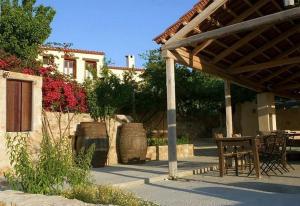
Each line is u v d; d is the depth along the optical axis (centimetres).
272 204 590
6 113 998
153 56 2050
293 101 1900
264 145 951
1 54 1249
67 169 552
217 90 2305
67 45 1822
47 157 546
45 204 405
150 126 2134
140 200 541
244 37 1005
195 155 1585
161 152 1501
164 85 1964
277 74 1291
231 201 621
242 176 916
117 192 541
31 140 1039
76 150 1216
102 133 1232
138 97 1991
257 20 747
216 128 2589
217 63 1128
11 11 1664
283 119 1962
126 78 1886
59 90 1243
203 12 871
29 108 1074
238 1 887
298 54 1209
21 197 438
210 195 682
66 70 2508
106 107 1355
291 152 1286
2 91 978
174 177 908
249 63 1207
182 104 2394
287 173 939
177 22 895
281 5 936
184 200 641
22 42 1638
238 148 1022
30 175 529
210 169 1067
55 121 1210
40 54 1748
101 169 1145
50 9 1861
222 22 954
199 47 976
